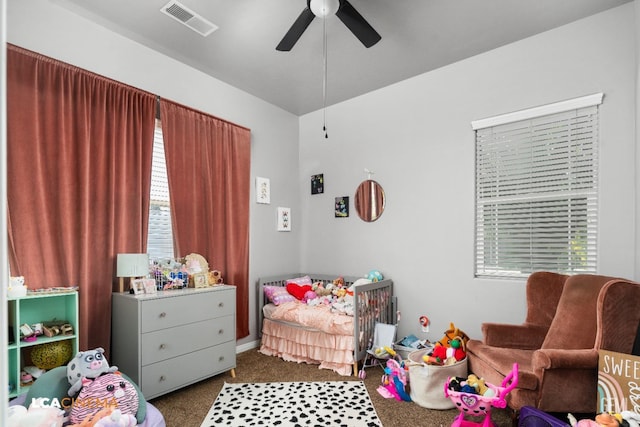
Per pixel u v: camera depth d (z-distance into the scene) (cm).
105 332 259
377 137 386
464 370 254
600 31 262
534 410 184
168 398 260
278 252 421
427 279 343
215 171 341
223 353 294
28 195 225
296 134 455
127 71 284
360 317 314
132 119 280
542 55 286
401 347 321
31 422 145
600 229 259
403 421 228
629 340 192
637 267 240
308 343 332
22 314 224
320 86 377
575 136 274
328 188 427
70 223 242
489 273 313
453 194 330
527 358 227
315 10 208
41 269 229
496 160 310
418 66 338
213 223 337
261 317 385
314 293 373
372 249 385
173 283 283
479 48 308
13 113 221
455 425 210
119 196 270
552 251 281
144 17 258
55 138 238
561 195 279
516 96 298
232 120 371
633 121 249
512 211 301
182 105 316
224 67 334
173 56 314
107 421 155
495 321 302
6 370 30
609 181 256
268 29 273
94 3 242
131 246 277
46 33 240
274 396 263
